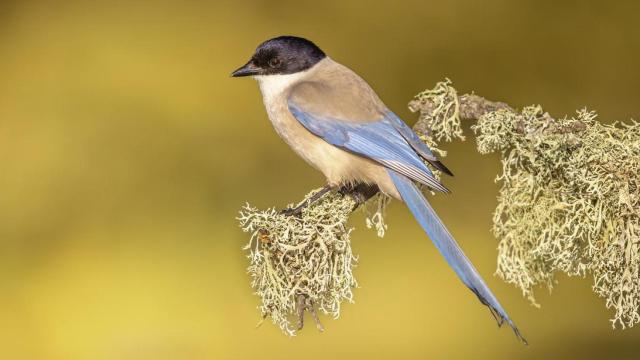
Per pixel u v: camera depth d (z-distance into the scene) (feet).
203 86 43.01
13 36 43.09
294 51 31.24
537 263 28.40
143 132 42.47
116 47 43.16
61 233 40.55
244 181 42.04
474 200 41.75
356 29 43.96
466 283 25.84
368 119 29.43
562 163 26.55
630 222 25.50
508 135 27.35
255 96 42.96
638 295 25.40
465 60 43.42
